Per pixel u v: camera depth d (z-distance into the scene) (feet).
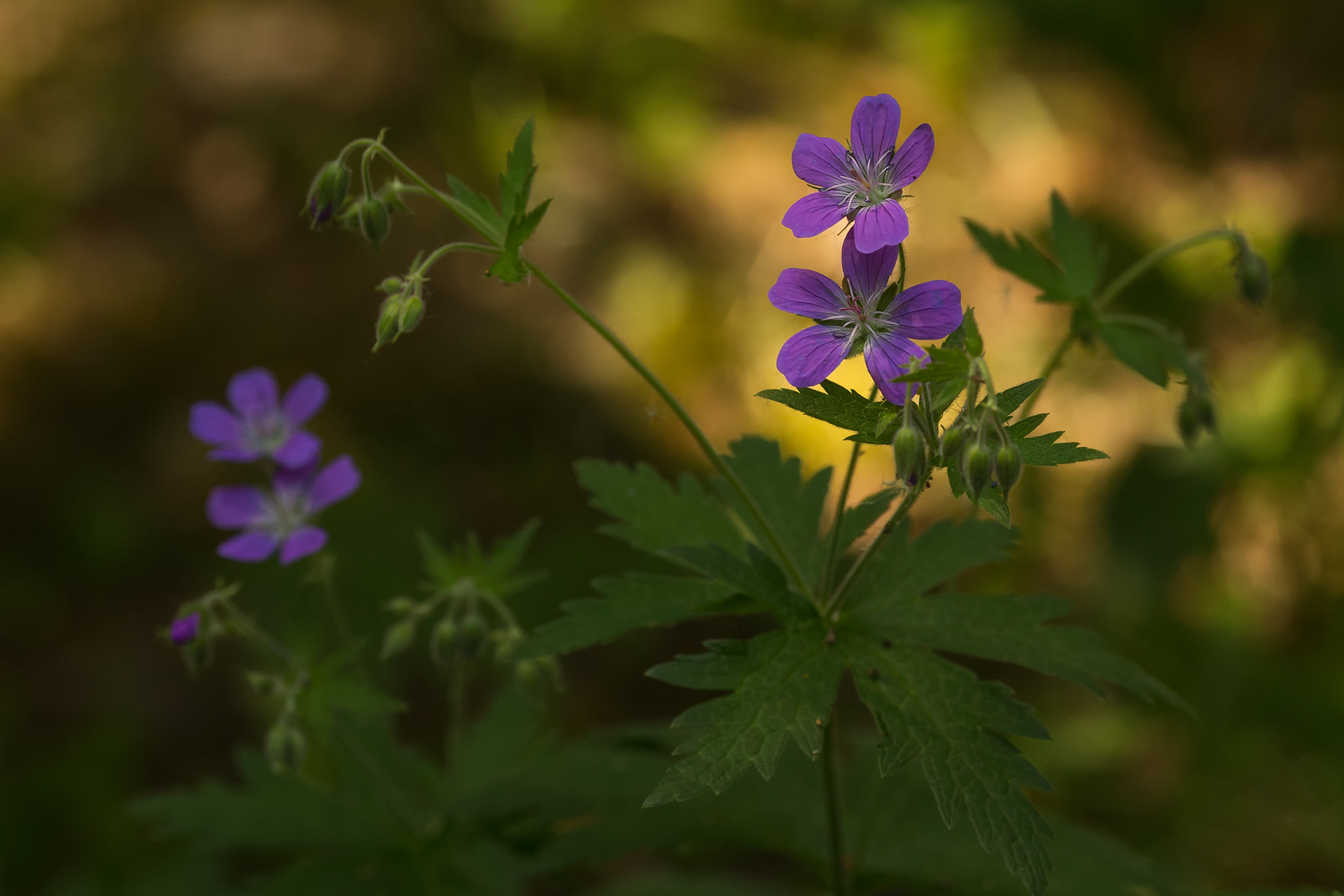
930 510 2.98
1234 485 3.02
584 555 3.19
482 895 1.99
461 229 4.20
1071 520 3.13
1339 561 2.90
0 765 2.90
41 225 4.20
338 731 2.04
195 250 4.17
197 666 1.95
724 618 2.87
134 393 3.81
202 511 3.56
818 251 3.84
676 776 1.77
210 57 4.74
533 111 4.46
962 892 1.98
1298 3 3.38
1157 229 3.41
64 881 2.64
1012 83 4.03
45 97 4.71
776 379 3.56
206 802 2.05
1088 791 2.68
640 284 3.87
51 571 3.37
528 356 3.79
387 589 3.12
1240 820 2.55
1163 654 2.86
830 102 4.30
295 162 4.37
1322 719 2.68
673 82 4.42
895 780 2.07
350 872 2.01
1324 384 2.96
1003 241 2.05
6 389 3.74
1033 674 2.93
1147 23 3.47
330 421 3.64
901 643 1.84
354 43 4.72
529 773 2.07
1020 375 3.30
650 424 3.58
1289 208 3.32
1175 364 2.04
